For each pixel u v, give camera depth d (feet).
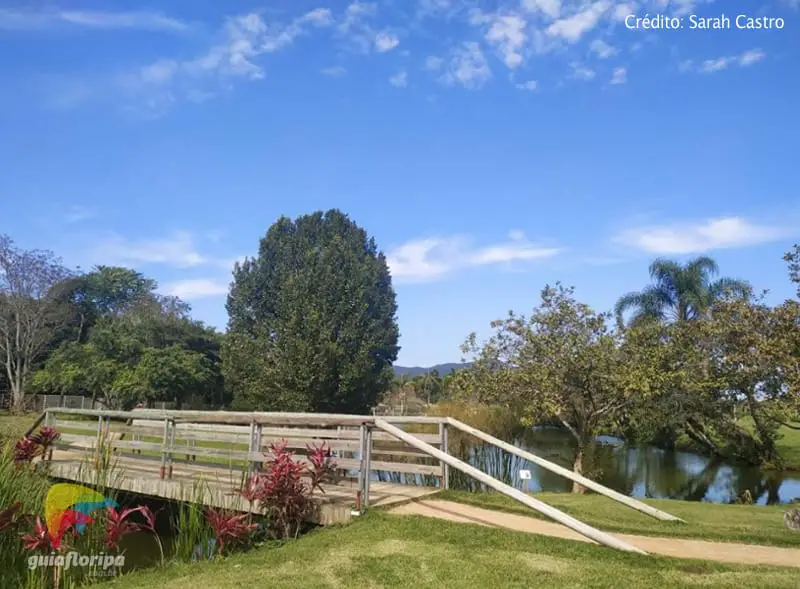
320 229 118.62
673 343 58.34
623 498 27.73
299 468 23.72
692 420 84.43
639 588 16.67
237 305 115.14
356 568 18.07
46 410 39.88
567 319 49.62
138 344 128.16
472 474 22.36
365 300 108.37
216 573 17.88
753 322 68.90
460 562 18.63
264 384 95.35
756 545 22.98
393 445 42.73
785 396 62.39
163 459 30.76
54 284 143.95
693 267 97.96
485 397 52.49
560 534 23.17
